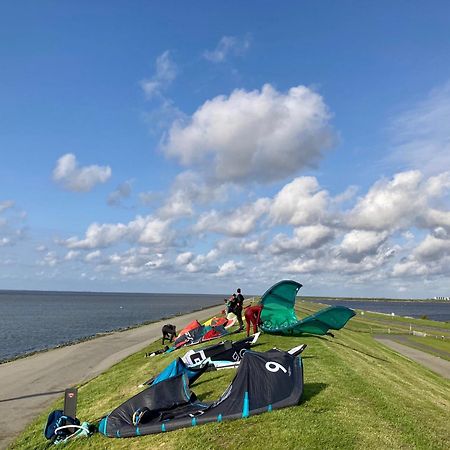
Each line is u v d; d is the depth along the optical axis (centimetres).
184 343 2764
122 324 8338
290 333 2445
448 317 16962
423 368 2873
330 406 1180
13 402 2070
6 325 7775
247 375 1207
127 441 1124
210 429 1067
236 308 2828
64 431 1258
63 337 6038
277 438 989
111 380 2155
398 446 975
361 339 3781
